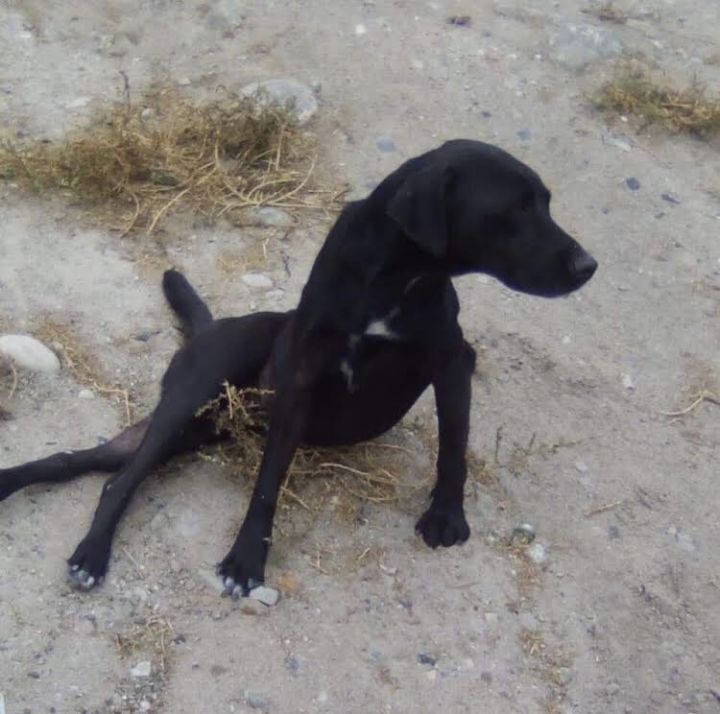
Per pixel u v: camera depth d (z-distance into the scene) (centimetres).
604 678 192
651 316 249
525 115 287
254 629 188
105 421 211
